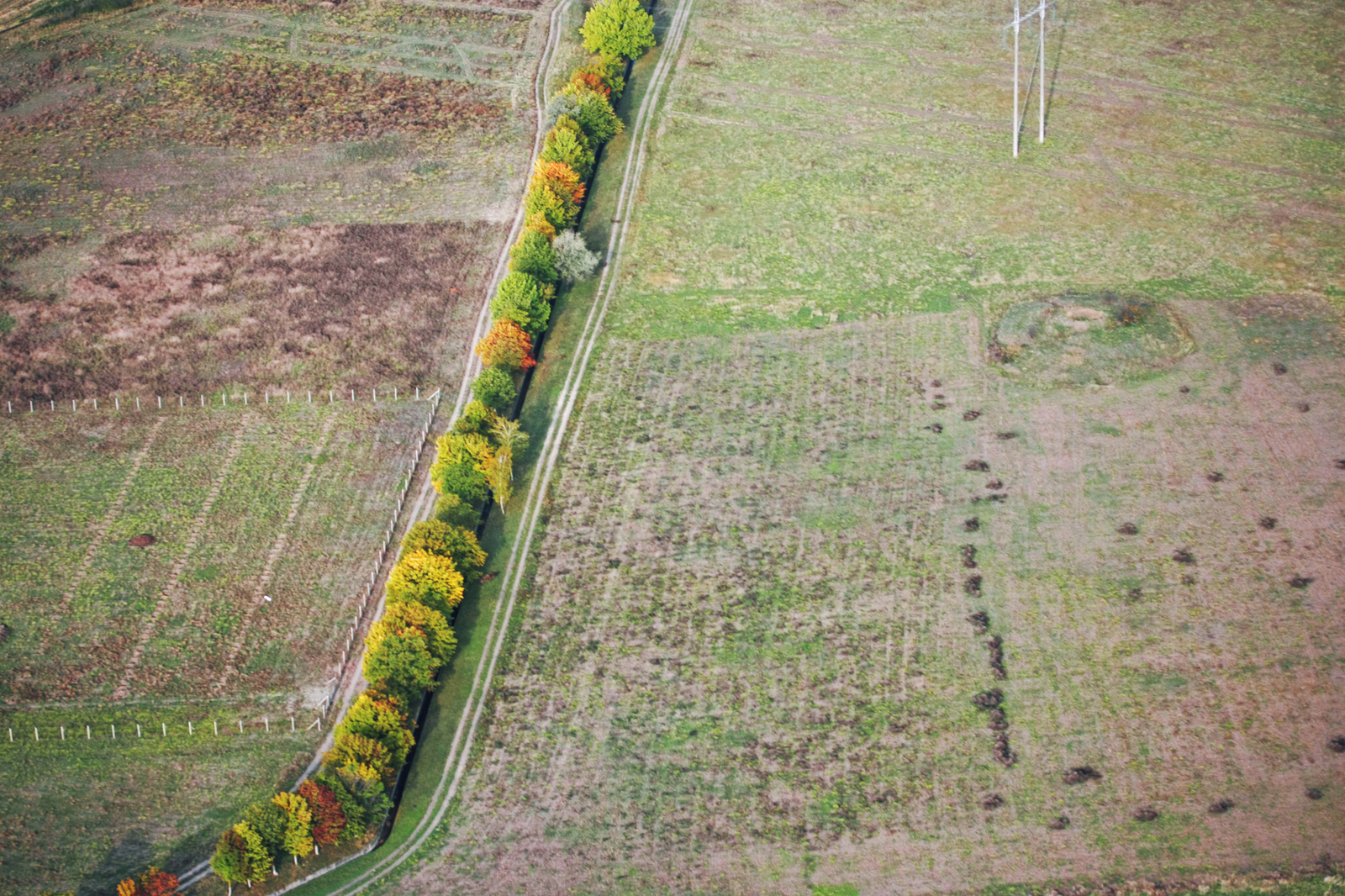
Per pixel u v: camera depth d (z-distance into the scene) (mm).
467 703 72750
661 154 115000
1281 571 77625
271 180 111938
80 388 92625
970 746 69562
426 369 93812
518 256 98312
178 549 81562
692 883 64250
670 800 67750
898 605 76938
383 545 81625
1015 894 63094
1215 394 89625
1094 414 88625
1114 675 72688
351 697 73125
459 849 66125
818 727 70812
